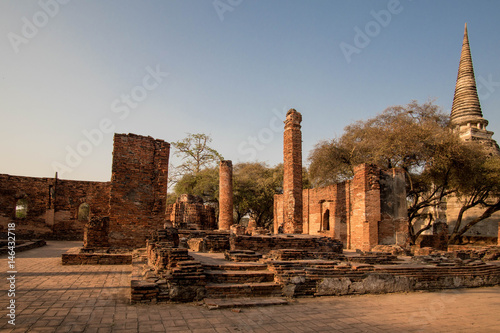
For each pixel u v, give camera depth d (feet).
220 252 55.67
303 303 28.43
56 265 42.50
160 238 43.68
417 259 44.98
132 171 53.78
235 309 24.81
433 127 90.02
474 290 38.65
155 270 29.84
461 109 130.93
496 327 23.48
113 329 19.34
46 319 20.42
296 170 75.31
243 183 145.79
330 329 21.43
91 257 44.50
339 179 113.91
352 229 75.46
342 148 107.14
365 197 70.90
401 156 87.86
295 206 73.67
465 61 134.72
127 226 52.26
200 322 21.57
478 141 120.26
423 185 96.99
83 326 19.54
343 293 32.45
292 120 76.89
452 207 119.75
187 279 27.27
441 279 38.29
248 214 169.78
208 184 135.13
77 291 27.96
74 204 100.07
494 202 99.71
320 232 96.27
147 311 23.43
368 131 101.60
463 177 87.45
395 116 106.22
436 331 22.02
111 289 29.12
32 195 96.32
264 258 39.73
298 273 31.45
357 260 40.63
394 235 72.13
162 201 54.70
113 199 52.16
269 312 24.93
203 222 95.81
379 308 27.68
